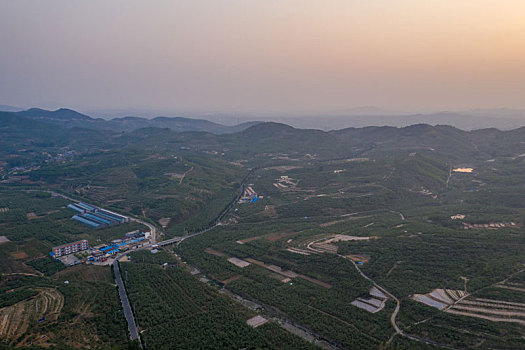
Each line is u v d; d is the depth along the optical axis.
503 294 169.88
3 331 148.62
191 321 166.38
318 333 160.62
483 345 142.25
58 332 151.75
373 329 158.12
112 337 152.75
